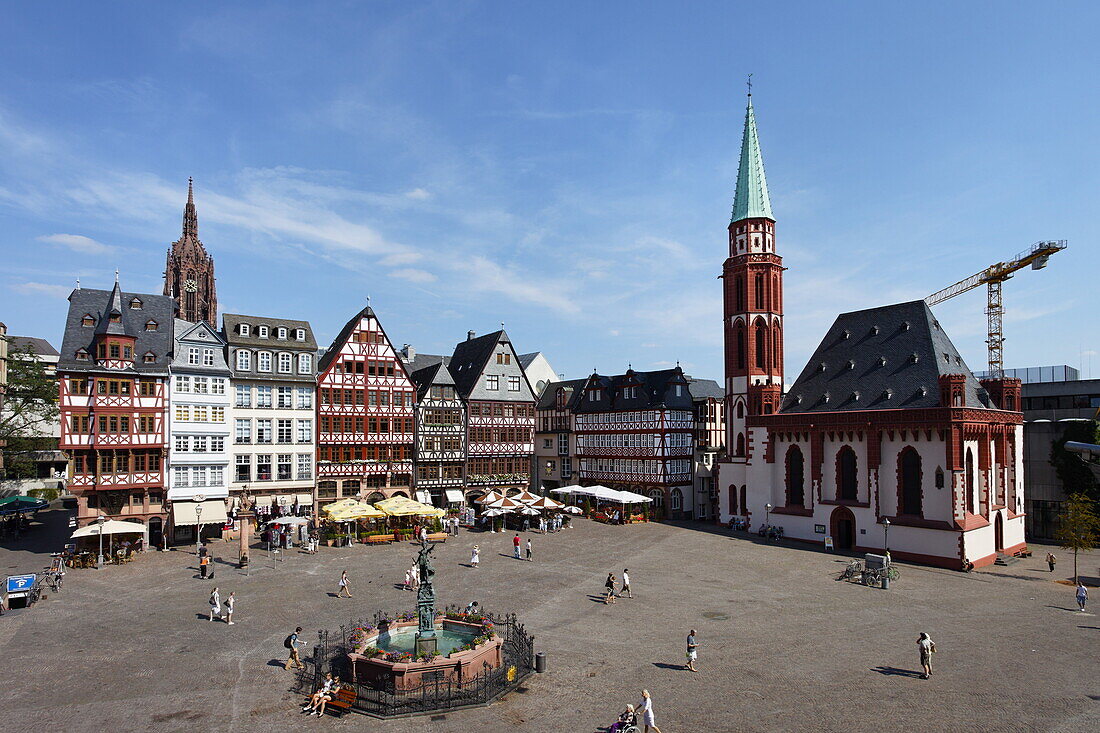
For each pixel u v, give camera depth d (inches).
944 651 1096.8
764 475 2304.4
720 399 2962.6
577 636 1168.2
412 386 2625.5
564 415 3193.9
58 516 2647.6
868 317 2261.3
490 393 2866.6
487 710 872.9
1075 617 1301.7
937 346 2025.1
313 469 2380.7
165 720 843.4
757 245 2507.4
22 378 2596.0
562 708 877.8
